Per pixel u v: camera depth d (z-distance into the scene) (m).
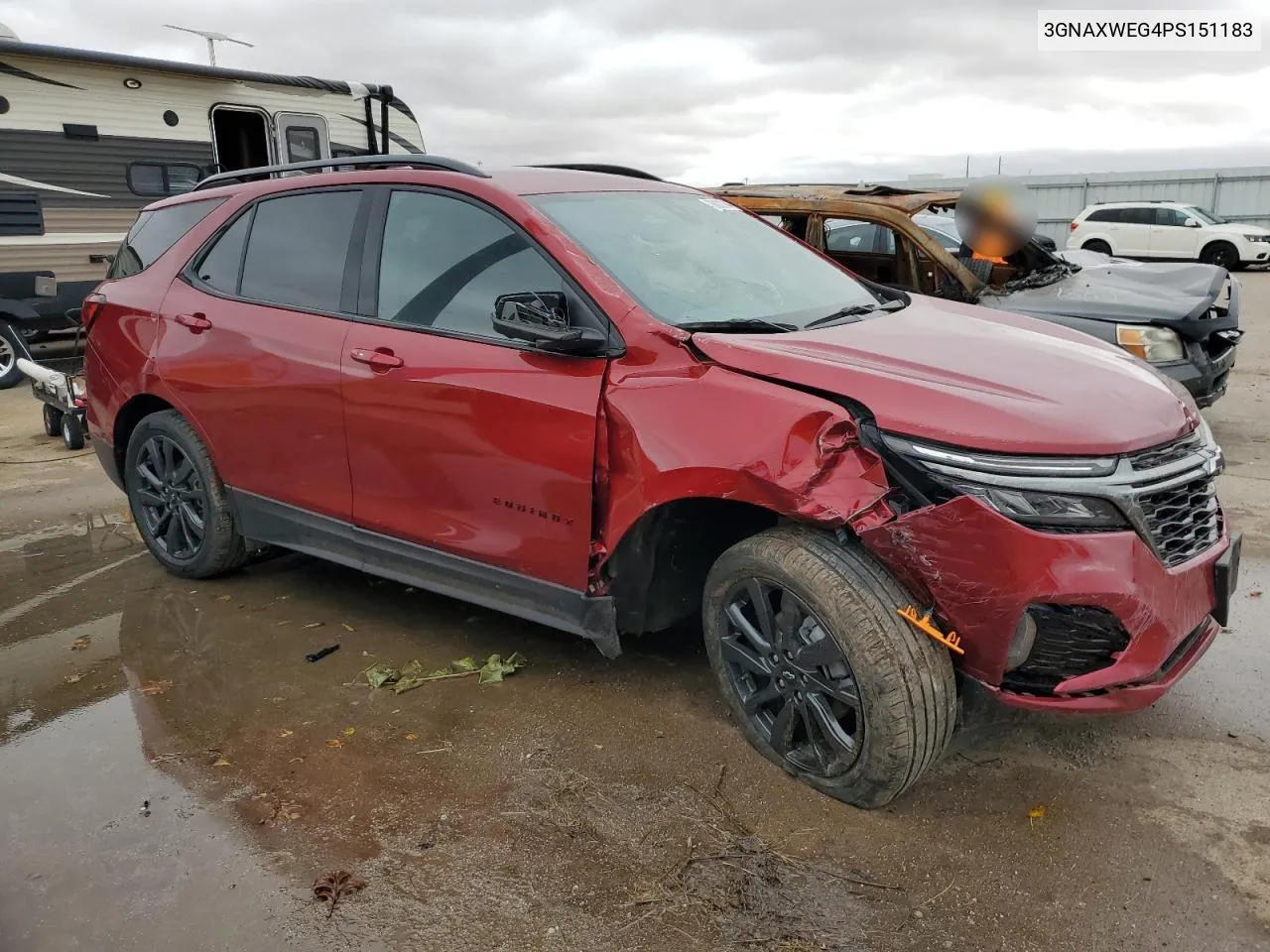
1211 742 3.11
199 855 2.68
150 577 4.76
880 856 2.61
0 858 2.69
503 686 3.56
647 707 3.39
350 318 3.72
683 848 2.66
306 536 4.04
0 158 9.04
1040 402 2.65
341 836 2.75
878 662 2.59
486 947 2.34
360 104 11.84
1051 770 2.99
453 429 3.35
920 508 2.55
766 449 2.70
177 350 4.30
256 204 4.23
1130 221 22.98
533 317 2.99
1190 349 5.84
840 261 7.03
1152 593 2.57
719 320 3.17
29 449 7.57
